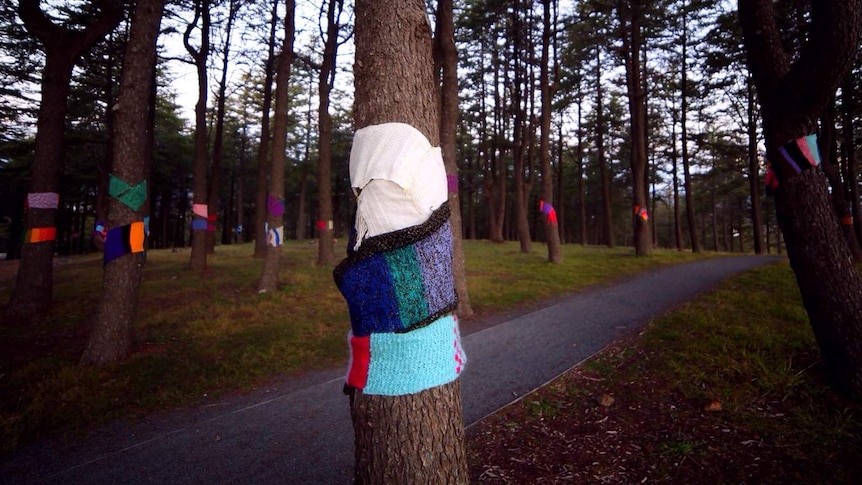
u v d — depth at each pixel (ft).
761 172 75.51
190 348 18.35
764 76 12.69
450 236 5.25
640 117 53.11
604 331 18.93
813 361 13.20
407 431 4.93
